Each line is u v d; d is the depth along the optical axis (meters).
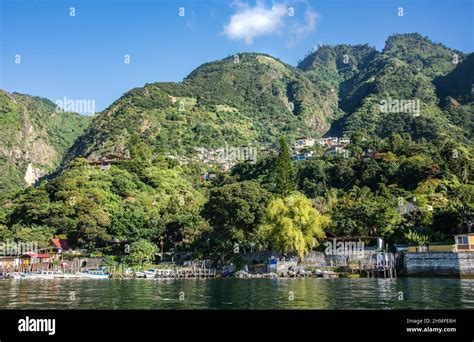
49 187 172.38
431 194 147.12
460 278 93.88
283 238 112.75
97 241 147.75
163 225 145.50
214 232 128.00
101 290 80.00
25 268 134.12
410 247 104.62
